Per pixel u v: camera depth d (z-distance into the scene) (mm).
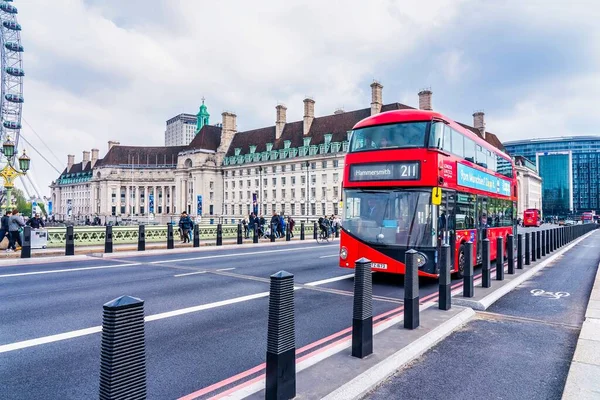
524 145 177375
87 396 4152
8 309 7809
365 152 11211
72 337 6094
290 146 93750
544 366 5113
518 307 8352
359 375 4418
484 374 4840
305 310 7883
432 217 10148
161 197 140750
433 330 6227
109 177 134375
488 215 14492
